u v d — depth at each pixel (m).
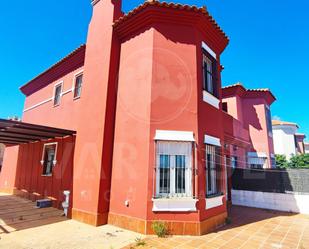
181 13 7.57
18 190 13.31
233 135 12.51
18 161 14.28
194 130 7.16
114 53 8.59
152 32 7.67
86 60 9.61
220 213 7.81
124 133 7.66
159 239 5.96
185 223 6.43
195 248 5.40
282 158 21.02
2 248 5.35
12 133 10.07
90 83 9.04
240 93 15.12
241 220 8.56
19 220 7.89
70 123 10.41
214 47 9.34
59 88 12.42
